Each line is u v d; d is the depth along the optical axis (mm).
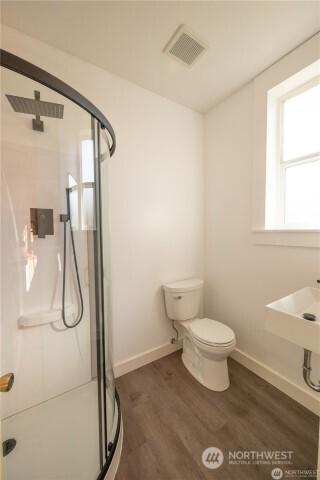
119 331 1666
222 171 1918
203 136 2092
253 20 1151
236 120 1762
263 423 1235
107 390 1219
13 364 1187
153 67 1479
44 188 1246
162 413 1311
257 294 1658
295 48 1324
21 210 1193
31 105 1097
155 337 1857
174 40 1270
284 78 1385
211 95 1798
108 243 1427
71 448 1030
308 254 1334
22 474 952
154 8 1090
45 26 1176
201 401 1395
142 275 1768
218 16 1131
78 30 1202
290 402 1381
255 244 1650
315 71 1308
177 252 1975
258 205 1593
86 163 1243
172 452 1091
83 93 1416
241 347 1803
